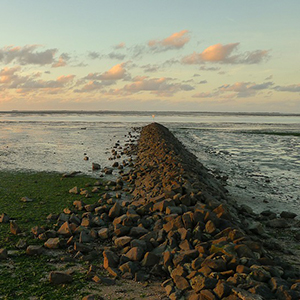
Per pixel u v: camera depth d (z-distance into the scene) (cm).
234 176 2212
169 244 808
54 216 1144
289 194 1725
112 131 6400
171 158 2150
